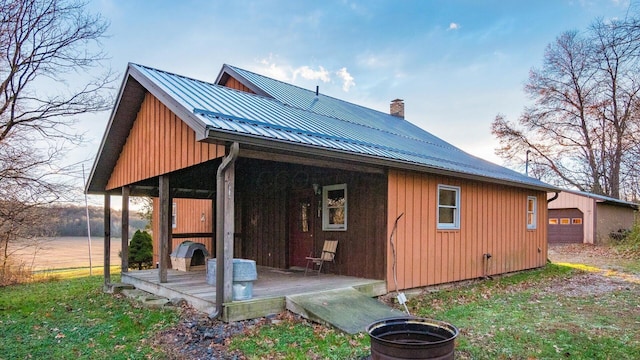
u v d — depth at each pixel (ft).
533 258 40.29
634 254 52.65
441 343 10.66
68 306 24.62
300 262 32.27
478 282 31.78
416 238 26.84
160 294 24.70
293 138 18.83
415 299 25.18
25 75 39.01
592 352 15.43
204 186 37.06
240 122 18.83
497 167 41.75
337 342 16.11
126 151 30.30
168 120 24.43
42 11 38.29
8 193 39.37
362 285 23.48
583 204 70.90
